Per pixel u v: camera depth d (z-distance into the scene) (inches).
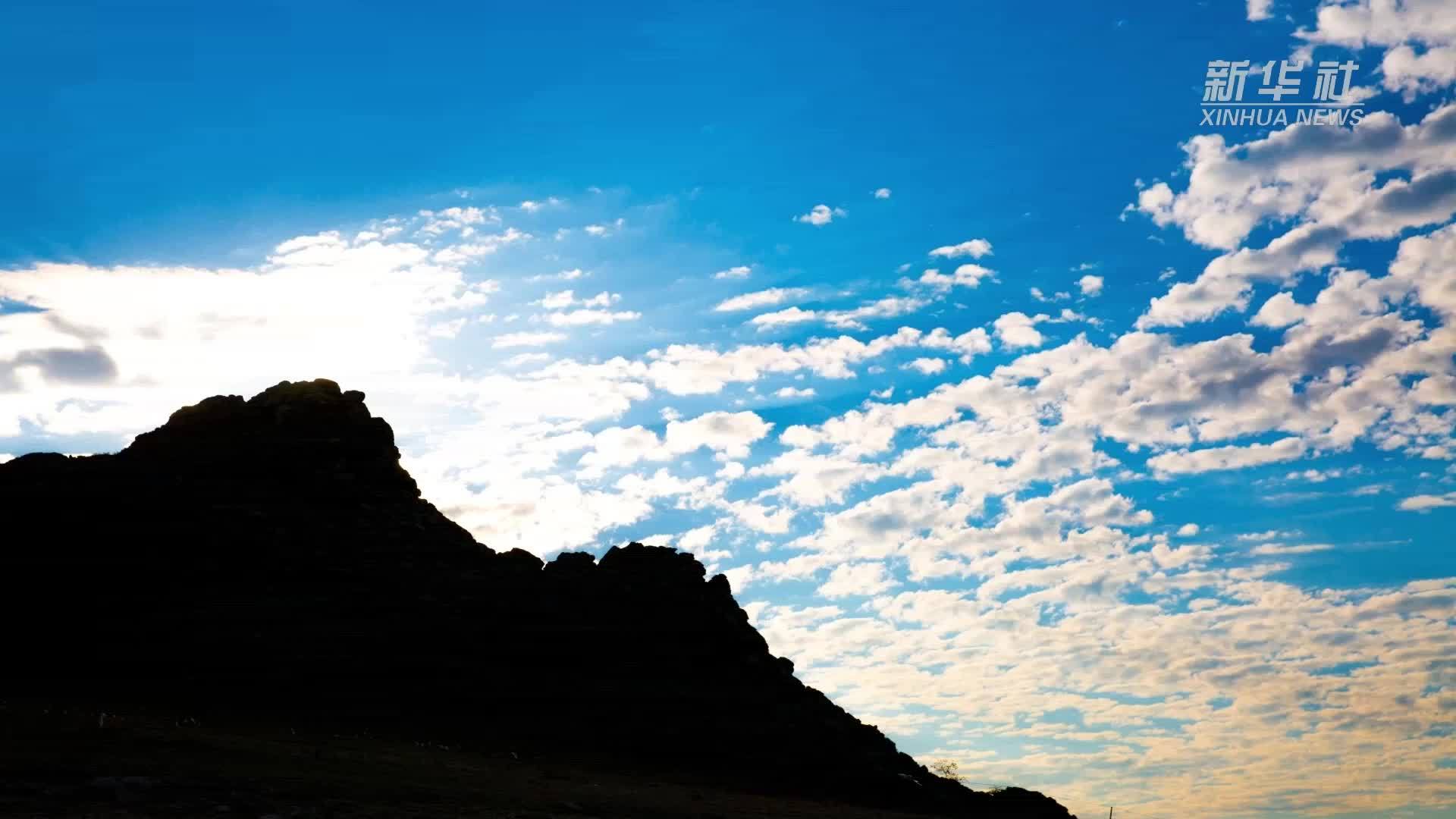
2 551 4458.7
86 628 4325.8
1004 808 4751.5
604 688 4633.4
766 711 4741.6
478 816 3002.0
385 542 4918.8
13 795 2640.3
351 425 5211.6
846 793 4498.0
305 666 4382.4
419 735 4256.9
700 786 4266.7
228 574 4626.0
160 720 3836.1
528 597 4864.7
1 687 4035.4
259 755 3356.3
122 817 2564.0
